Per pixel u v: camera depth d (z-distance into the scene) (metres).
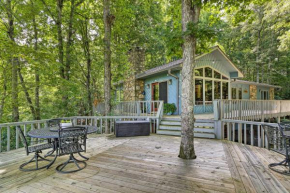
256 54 18.47
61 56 7.98
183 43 3.70
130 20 10.38
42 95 8.09
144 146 4.78
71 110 8.23
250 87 14.81
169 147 4.66
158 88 10.27
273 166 3.24
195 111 9.00
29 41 7.21
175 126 6.58
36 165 3.21
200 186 2.52
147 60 18.52
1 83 6.79
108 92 7.71
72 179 2.80
